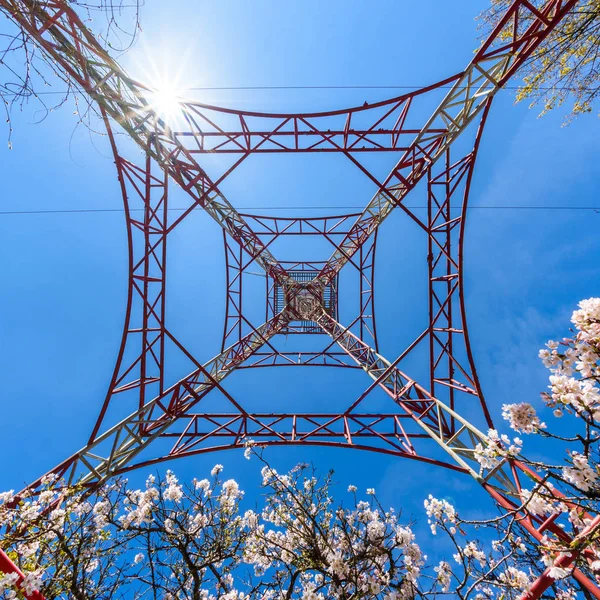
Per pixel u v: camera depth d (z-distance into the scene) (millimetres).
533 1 7434
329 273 16141
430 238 7770
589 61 7492
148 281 7445
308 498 6434
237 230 11352
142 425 7613
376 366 10570
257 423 7812
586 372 3400
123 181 6777
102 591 5926
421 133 6938
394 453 6992
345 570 5203
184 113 6641
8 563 4113
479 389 6715
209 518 6785
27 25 4230
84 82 5254
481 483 5957
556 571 3930
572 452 3443
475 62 5652
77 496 6008
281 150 7164
